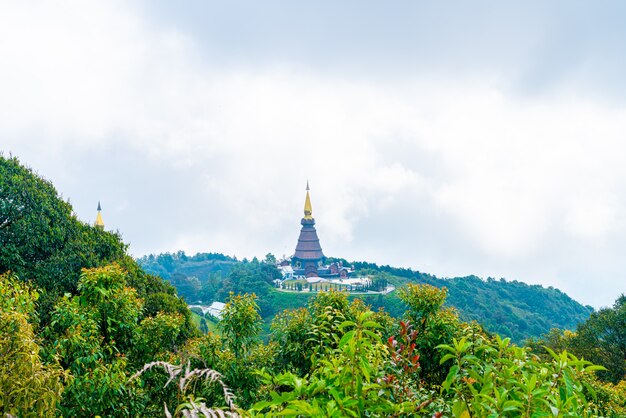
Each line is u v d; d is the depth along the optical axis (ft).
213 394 37.29
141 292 104.68
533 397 12.18
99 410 37.83
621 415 41.01
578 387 13.74
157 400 48.44
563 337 159.74
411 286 43.16
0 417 22.04
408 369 14.21
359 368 12.89
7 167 88.02
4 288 33.96
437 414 12.16
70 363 39.99
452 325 39.52
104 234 105.60
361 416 12.63
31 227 82.64
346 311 43.86
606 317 140.67
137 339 51.47
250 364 45.09
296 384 12.86
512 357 16.52
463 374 14.15
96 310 45.57
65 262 83.15
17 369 23.24
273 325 48.98
